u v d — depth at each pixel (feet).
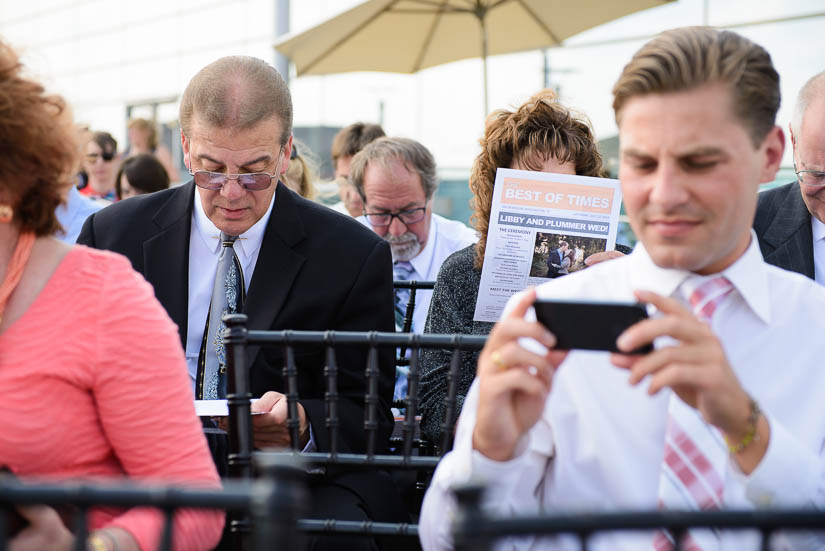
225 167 8.50
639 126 4.58
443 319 9.37
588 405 5.07
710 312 4.99
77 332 5.04
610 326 4.41
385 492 8.32
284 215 9.09
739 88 4.46
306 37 20.79
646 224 4.74
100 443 5.17
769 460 4.39
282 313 8.77
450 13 20.95
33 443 4.93
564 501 5.10
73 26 50.24
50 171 5.09
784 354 5.06
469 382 8.98
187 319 8.96
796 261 9.32
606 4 20.07
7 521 4.50
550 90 9.84
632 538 4.85
